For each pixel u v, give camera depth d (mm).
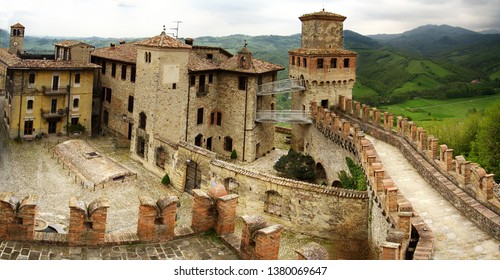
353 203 39344
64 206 44531
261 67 66562
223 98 67625
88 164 54938
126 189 51344
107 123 75500
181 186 52875
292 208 42469
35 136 67938
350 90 68375
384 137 48625
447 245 23438
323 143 58281
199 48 70438
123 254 14414
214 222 16344
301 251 13586
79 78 70875
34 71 66562
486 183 26359
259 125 67688
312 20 67500
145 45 58312
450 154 31891
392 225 25906
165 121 59938
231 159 67125
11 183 50031
